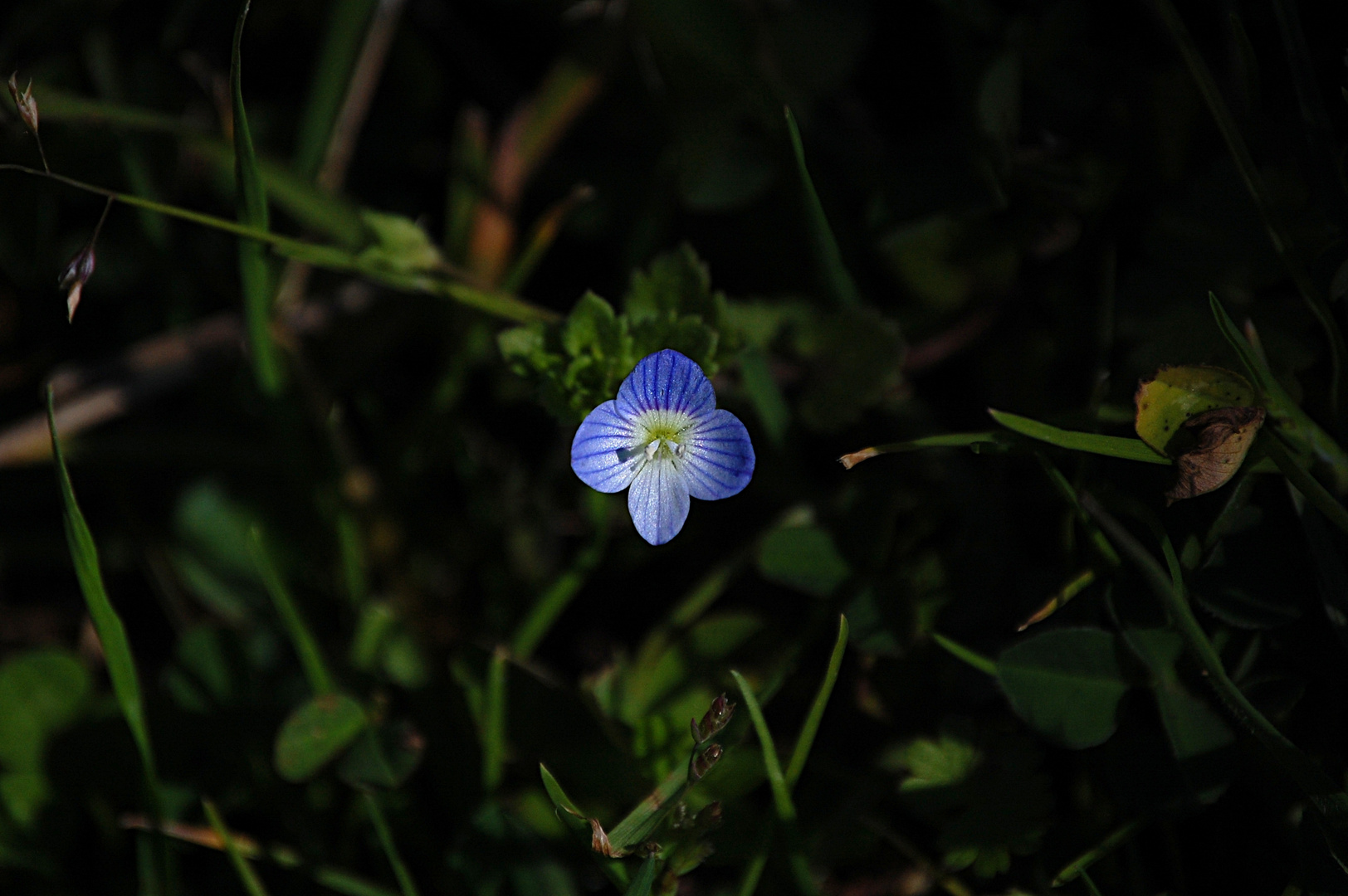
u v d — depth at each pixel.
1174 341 0.22
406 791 0.23
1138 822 0.21
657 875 0.21
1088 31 0.23
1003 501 0.23
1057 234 0.23
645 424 0.22
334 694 0.22
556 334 0.22
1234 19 0.22
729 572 0.23
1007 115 0.23
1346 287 0.21
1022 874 0.22
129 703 0.22
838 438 0.23
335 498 0.23
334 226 0.23
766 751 0.21
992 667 0.22
